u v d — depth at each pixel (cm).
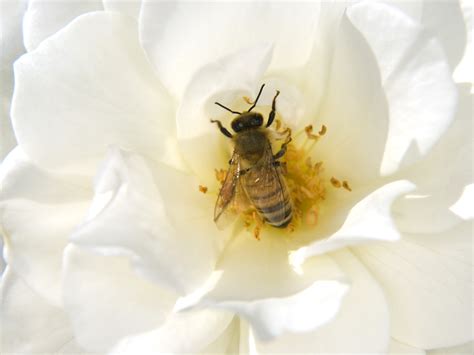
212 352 10
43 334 10
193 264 10
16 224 10
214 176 11
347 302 10
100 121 10
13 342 10
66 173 10
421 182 10
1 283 10
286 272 10
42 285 10
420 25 9
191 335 10
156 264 9
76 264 9
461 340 10
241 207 11
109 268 10
